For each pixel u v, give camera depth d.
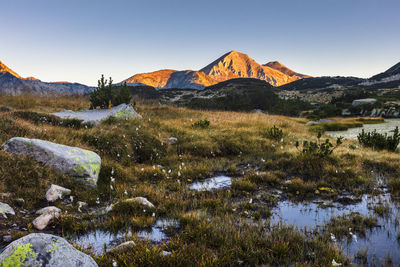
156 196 6.46
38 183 5.96
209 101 52.34
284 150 11.58
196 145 11.93
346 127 28.73
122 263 3.47
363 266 3.56
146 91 89.81
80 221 4.93
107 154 9.57
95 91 17.55
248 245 4.13
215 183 7.96
